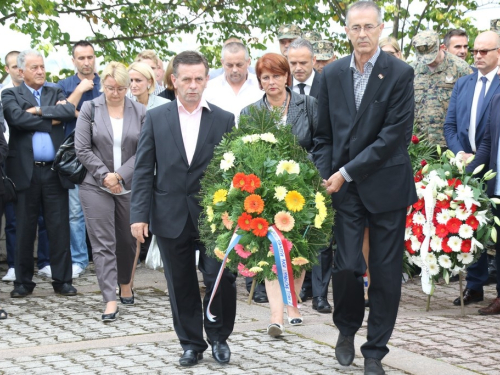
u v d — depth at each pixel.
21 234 8.11
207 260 5.38
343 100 5.04
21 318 7.10
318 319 6.78
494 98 7.17
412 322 6.63
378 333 5.03
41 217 9.29
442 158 7.18
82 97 9.05
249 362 5.45
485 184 7.18
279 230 4.99
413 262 7.11
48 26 12.15
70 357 5.69
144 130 5.43
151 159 5.41
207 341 5.75
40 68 8.24
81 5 14.85
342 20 15.14
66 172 7.22
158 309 7.38
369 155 4.90
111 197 7.22
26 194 8.10
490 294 7.95
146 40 15.25
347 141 5.02
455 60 8.62
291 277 4.95
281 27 9.40
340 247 5.07
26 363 5.56
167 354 5.71
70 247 8.51
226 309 5.43
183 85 5.27
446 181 6.91
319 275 7.18
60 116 8.17
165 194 5.34
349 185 5.05
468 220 6.82
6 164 8.16
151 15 15.20
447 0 15.48
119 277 7.51
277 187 5.00
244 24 15.45
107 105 7.40
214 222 5.13
